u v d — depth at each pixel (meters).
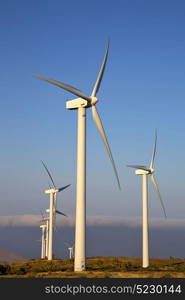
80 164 59.28
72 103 60.84
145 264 83.31
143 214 85.56
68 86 58.66
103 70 61.28
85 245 58.09
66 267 74.12
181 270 70.69
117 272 58.25
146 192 86.31
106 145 60.09
